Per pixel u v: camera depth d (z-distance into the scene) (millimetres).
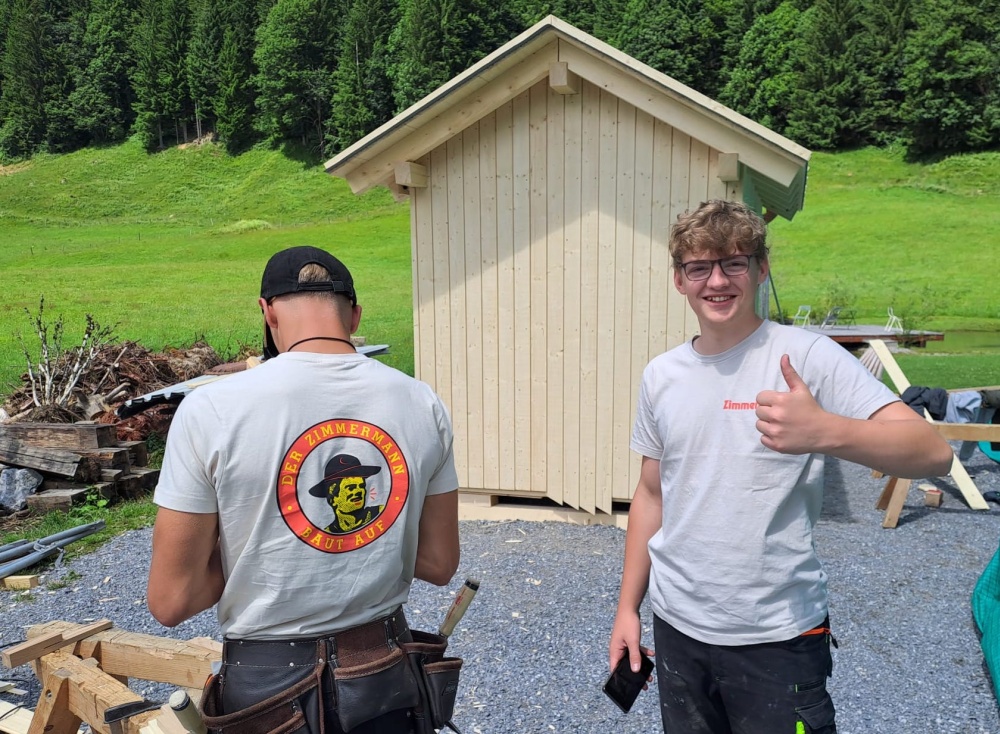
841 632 3926
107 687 2129
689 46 80375
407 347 17234
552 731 3143
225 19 97000
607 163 5449
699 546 1803
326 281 1573
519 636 3943
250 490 1399
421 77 84562
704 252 1742
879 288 33406
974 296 31031
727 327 1782
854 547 5152
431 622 4129
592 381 5691
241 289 33281
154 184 82438
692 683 1875
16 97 96688
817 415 1427
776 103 73000
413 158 5715
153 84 94375
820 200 53531
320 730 1393
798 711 1725
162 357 10125
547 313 5742
